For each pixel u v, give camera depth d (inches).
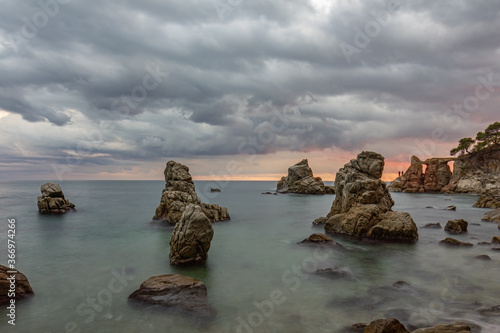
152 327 534.6
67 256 1032.2
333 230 1366.9
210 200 3538.4
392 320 441.7
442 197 3949.3
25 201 3179.1
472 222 1733.5
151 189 6815.9
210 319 561.6
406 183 5305.1
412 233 1183.6
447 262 927.7
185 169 1849.2
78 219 1897.1
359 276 807.7
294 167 4800.7
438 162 5118.1
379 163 1512.1
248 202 3265.3
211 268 885.8
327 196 4092.0
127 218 1939.0
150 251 1095.0
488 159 4411.9
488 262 922.7
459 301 631.2
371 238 1224.2
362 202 1344.7
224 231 1498.5
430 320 542.0
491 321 531.5
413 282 756.6
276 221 1844.2
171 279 677.9
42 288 728.3
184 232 911.0
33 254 1063.0
